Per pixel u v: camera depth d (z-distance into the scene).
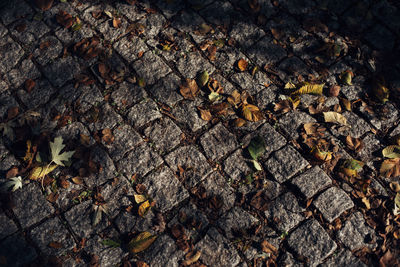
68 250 2.66
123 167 2.93
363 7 3.74
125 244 2.68
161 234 2.71
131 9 3.65
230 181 2.91
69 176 2.88
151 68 3.34
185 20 3.61
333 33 3.61
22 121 3.07
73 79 3.27
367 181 2.91
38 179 2.86
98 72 3.29
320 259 2.67
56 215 2.76
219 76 3.34
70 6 3.63
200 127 3.10
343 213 2.81
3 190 2.82
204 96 3.24
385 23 3.68
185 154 2.99
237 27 3.61
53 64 3.34
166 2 3.70
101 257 2.63
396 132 3.14
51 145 2.91
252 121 3.13
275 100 3.24
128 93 3.22
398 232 2.76
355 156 3.03
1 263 2.59
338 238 2.73
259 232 2.74
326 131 3.11
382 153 3.03
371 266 2.66
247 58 3.45
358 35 3.61
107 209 2.78
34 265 2.60
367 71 3.43
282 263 2.65
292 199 2.85
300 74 3.38
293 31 3.61
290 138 3.08
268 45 3.52
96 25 3.54
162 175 2.91
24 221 2.74
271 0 3.74
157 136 3.05
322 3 3.75
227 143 3.04
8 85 3.25
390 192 2.90
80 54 3.38
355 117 3.19
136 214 2.77
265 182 2.90
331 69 3.42
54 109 3.14
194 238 2.71
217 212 2.80
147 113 3.13
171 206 2.81
